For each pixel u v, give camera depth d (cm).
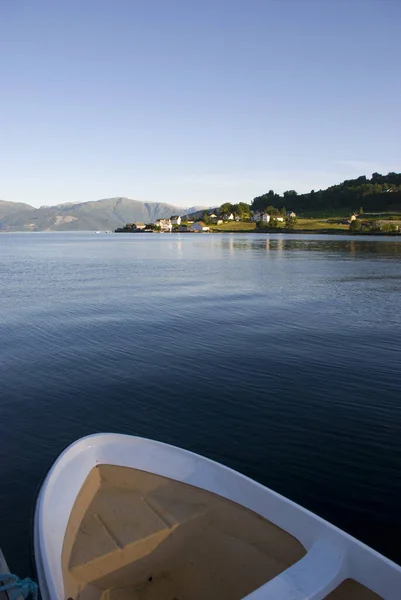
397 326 2103
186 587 516
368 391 1290
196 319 2241
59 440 1005
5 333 1941
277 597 446
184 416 1126
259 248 8956
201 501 625
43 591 440
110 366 1503
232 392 1278
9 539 692
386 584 467
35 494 805
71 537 564
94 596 498
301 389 1303
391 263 5503
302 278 4000
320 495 810
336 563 488
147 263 5644
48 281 3738
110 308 2527
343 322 2188
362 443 990
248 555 543
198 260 6103
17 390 1292
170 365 1514
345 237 14188
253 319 2247
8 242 13862
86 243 12331
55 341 1812
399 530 724
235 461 920
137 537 571
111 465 689
